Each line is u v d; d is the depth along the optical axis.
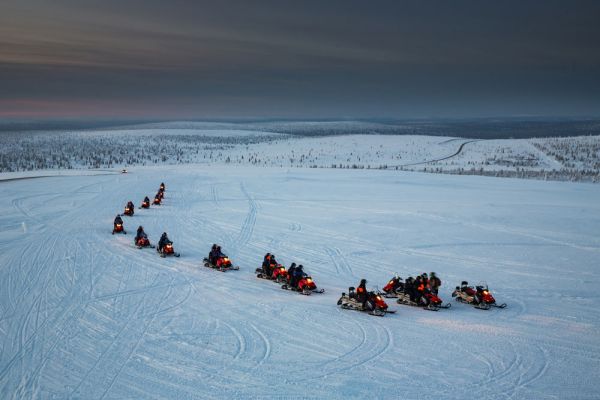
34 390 11.40
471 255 26.42
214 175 75.75
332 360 13.21
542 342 14.57
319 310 17.52
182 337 14.70
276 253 26.59
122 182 62.41
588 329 15.69
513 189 59.50
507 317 16.92
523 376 12.33
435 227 34.09
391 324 16.16
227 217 37.53
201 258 25.25
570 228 33.94
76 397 11.10
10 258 24.19
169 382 11.87
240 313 17.00
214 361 13.06
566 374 12.46
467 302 18.58
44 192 50.44
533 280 21.75
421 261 25.14
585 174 123.50
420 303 18.08
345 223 35.34
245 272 22.81
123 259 24.59
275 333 15.16
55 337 14.53
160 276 21.62
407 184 63.81
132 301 18.05
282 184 61.69
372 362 13.11
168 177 71.31
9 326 15.36
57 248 26.61
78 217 36.56
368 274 22.78
